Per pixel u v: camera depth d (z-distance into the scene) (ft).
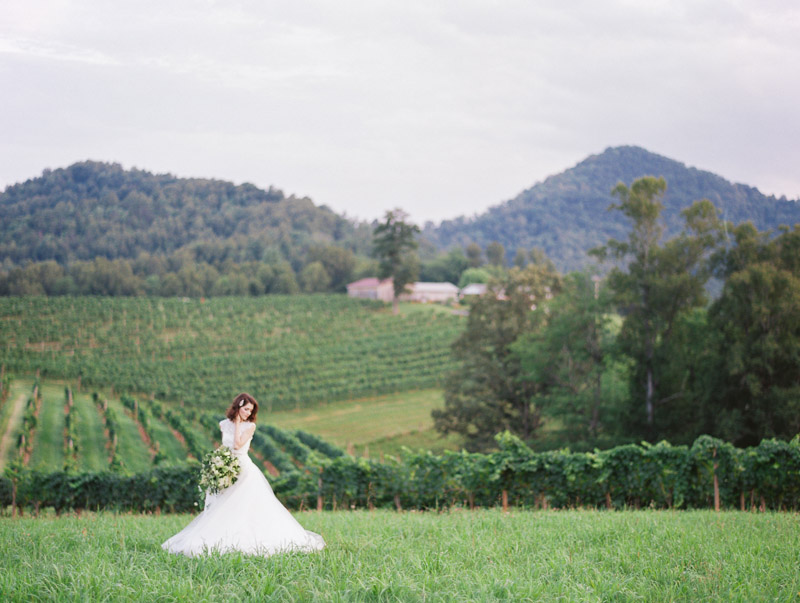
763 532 26.12
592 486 47.50
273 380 251.80
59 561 19.47
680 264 127.85
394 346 293.84
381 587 16.52
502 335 161.89
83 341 319.27
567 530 26.78
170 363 277.03
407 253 404.16
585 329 140.15
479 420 160.25
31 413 161.17
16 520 39.86
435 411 161.89
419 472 51.80
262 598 15.80
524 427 156.46
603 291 139.95
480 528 28.22
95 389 233.55
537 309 160.76
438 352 276.62
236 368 266.16
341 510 51.01
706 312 128.77
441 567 19.24
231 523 23.12
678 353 124.26
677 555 20.80
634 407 128.57
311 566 18.65
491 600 16.06
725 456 44.75
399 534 26.40
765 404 108.47
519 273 166.71
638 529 26.08
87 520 37.63
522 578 17.81
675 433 124.77
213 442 151.94
